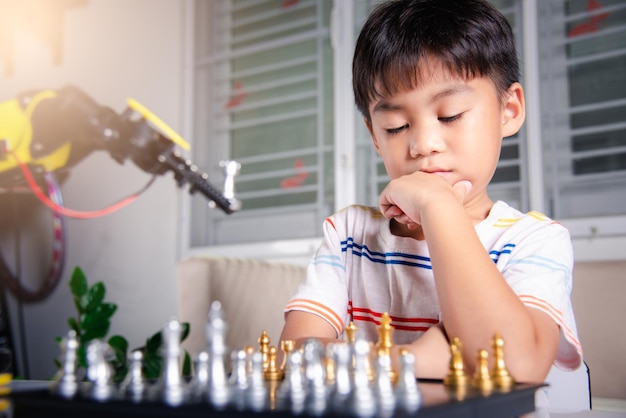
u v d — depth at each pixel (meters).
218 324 0.32
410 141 0.63
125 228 2.37
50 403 0.29
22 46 2.67
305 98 2.16
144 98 2.41
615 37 1.61
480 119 0.63
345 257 0.77
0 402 0.31
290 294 1.41
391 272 0.71
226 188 1.14
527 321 0.49
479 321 0.48
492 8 0.71
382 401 0.27
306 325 0.68
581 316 1.10
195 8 2.39
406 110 0.63
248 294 1.44
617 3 1.62
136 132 1.13
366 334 0.71
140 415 0.27
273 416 0.24
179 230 2.27
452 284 0.50
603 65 1.62
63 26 2.61
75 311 2.41
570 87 1.66
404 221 0.62
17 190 1.40
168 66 2.37
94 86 2.52
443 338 0.51
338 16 2.02
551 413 0.44
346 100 1.99
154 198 2.32
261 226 2.21
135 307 2.31
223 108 2.34
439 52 0.61
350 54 1.98
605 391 1.05
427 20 0.64
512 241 0.66
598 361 1.07
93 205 2.44
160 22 2.41
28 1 2.58
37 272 2.50
